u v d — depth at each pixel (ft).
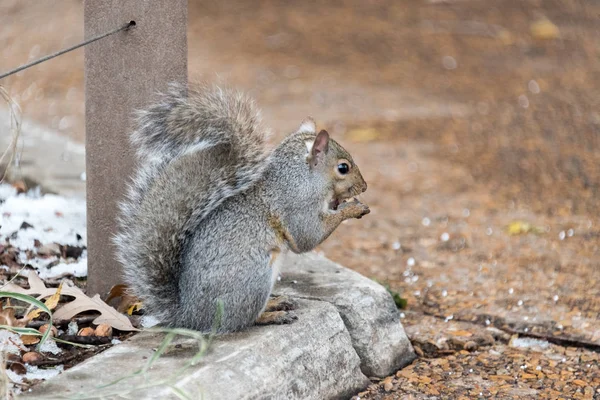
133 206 27.89
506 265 42.01
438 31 99.04
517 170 58.03
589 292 38.34
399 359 30.96
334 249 44.52
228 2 109.40
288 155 28.68
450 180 56.18
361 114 70.74
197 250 26.50
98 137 29.50
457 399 28.40
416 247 44.83
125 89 28.91
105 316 27.96
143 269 26.86
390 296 31.86
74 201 39.58
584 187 54.60
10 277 31.50
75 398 22.20
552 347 33.06
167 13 28.45
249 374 24.64
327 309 28.99
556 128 67.67
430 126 68.03
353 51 91.35
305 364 26.58
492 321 35.19
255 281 26.63
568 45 94.22
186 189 27.04
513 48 93.04
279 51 90.53
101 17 28.76
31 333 25.49
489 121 69.51
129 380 23.47
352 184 29.71
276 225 27.61
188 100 28.02
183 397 22.20
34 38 90.63
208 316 26.32
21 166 43.96
